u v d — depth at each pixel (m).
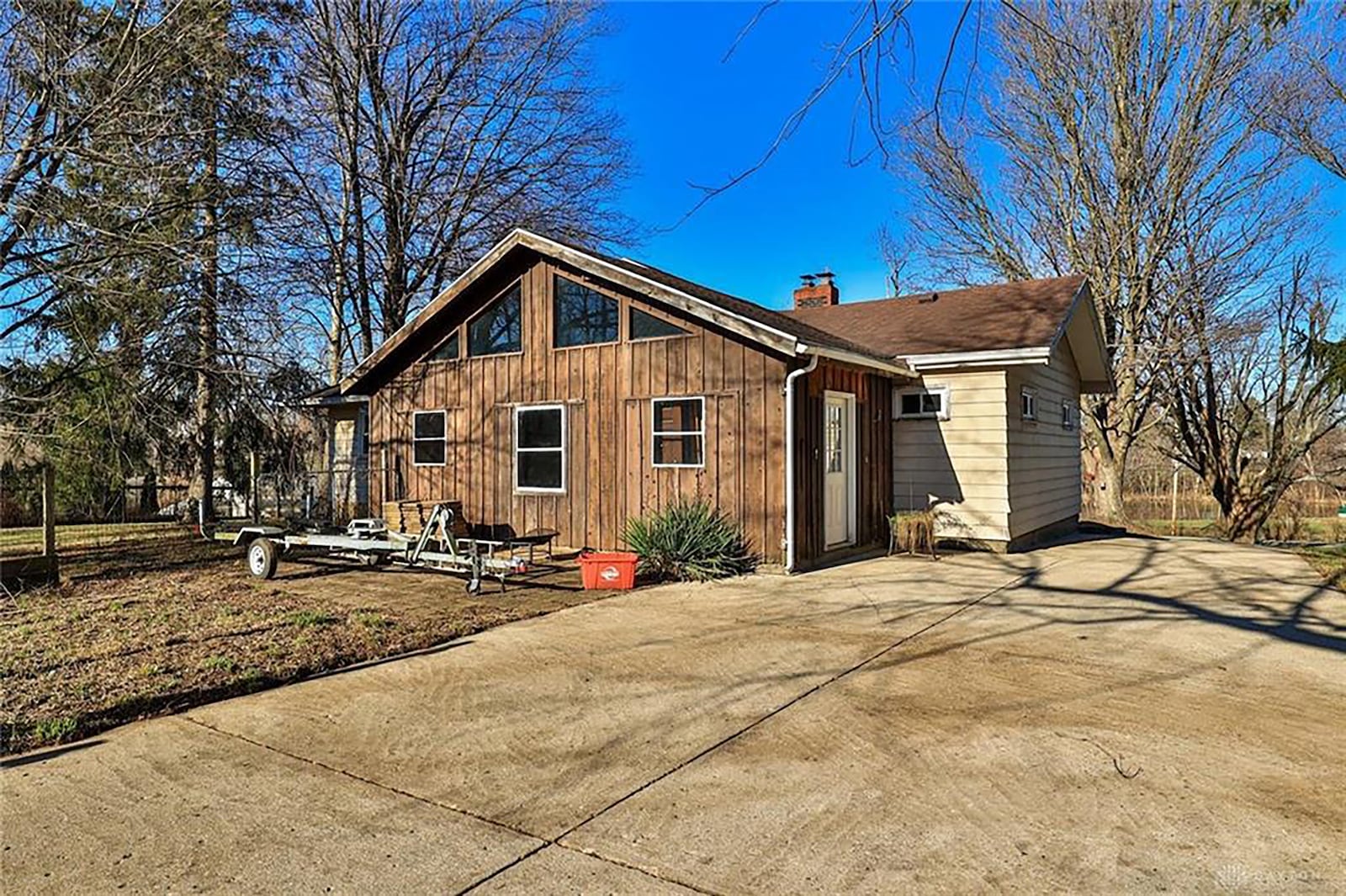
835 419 11.37
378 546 9.37
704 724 4.53
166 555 12.49
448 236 20.86
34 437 11.70
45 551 9.55
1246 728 4.39
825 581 9.47
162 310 13.10
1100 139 20.66
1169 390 22.69
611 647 6.34
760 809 3.43
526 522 12.09
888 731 4.37
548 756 4.08
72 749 4.22
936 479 12.67
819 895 2.75
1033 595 8.49
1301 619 7.20
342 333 20.11
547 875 2.90
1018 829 3.22
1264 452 23.72
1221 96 18.70
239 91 13.62
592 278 11.45
